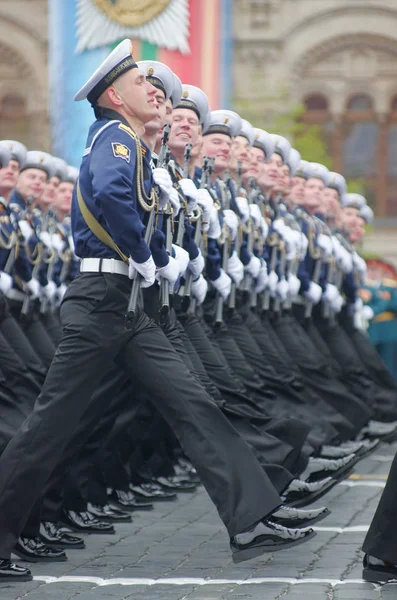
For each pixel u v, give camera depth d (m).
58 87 56.62
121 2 55.53
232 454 20.58
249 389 29.05
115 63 21.50
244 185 33.06
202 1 57.09
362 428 36.50
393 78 119.25
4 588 20.12
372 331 51.88
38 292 30.09
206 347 26.45
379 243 115.88
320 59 119.69
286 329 34.69
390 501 20.12
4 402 26.62
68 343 20.58
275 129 99.88
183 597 19.48
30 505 20.67
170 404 20.80
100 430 25.38
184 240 25.25
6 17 119.56
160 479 30.94
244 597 19.42
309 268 37.06
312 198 39.94
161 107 25.92
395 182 119.06
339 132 119.75
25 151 30.94
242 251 30.05
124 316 20.67
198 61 57.31
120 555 22.94
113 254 20.69
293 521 21.28
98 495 26.30
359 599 19.25
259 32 118.81
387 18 118.88
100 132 21.05
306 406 31.05
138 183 20.92
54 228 33.34
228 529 20.38
